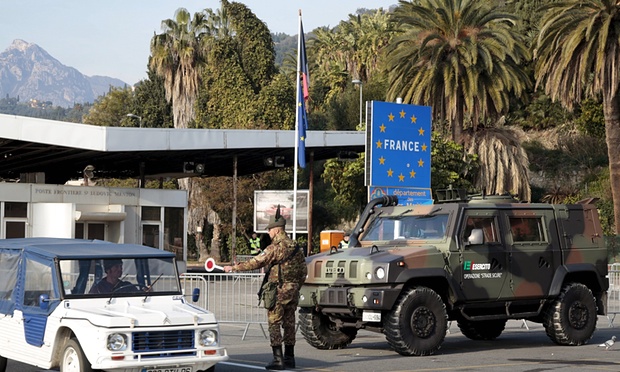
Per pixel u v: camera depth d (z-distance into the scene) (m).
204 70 83.31
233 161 50.16
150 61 85.50
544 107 71.06
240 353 15.84
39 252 11.87
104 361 10.30
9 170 57.22
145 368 10.52
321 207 71.81
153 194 41.88
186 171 49.16
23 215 37.81
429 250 14.97
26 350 11.73
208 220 72.44
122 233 40.25
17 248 12.35
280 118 74.19
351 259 14.89
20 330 11.88
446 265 15.05
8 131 35.97
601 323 22.22
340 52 91.31
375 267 14.48
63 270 11.48
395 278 14.43
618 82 47.28
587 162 66.75
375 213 16.84
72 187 39.25
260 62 81.56
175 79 84.06
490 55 52.31
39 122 36.53
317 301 15.29
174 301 11.92
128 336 10.49
